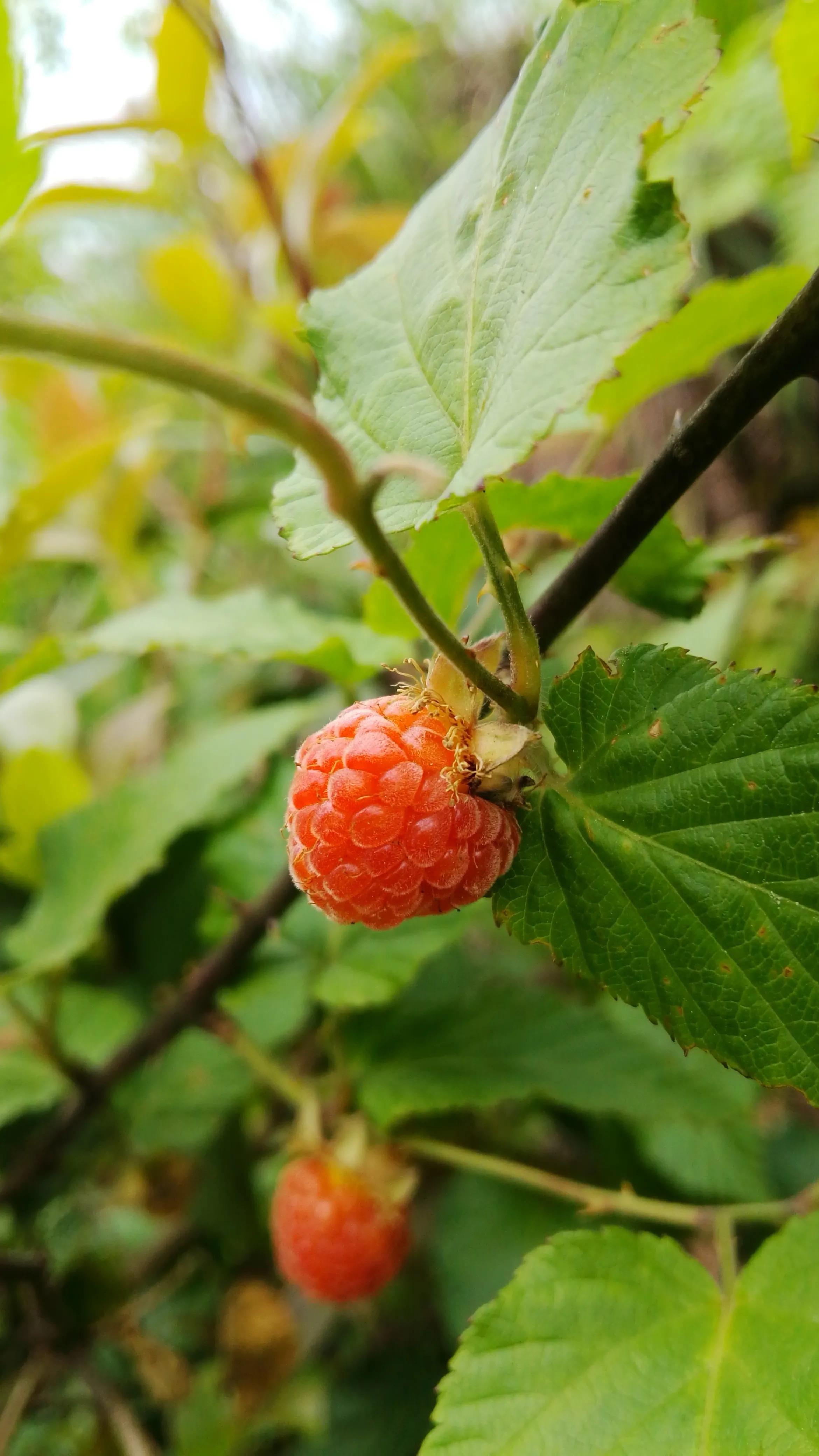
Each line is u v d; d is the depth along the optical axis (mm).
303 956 131
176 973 136
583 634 188
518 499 99
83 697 232
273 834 142
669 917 80
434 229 90
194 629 120
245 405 61
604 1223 143
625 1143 146
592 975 82
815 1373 83
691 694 79
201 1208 142
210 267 185
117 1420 129
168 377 61
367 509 66
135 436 165
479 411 78
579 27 78
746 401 80
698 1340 88
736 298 101
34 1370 133
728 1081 124
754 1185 146
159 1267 150
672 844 80
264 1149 149
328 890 80
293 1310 174
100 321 284
